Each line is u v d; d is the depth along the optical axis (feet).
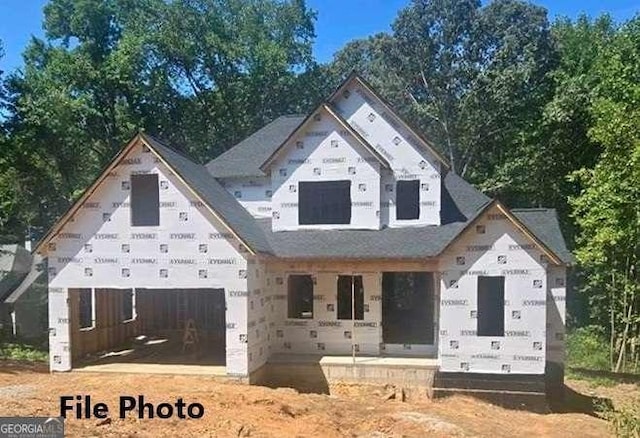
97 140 140.97
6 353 85.61
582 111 112.16
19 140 112.47
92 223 60.59
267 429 42.42
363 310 65.46
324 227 67.56
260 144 78.13
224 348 72.64
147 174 59.72
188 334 68.80
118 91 136.98
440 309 58.13
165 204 59.31
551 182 120.98
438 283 62.39
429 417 48.16
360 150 66.54
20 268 147.13
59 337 61.11
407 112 147.23
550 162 119.65
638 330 97.50
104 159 140.67
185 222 58.90
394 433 43.39
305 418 45.60
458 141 143.43
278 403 48.62
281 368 61.98
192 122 151.94
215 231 58.29
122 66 129.39
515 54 129.59
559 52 131.34
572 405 61.82
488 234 56.54
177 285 58.80
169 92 144.05
